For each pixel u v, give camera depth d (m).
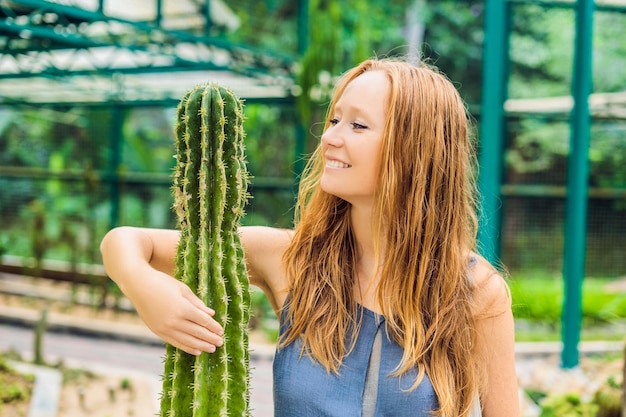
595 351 7.70
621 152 9.99
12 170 11.58
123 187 10.41
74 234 10.37
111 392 5.70
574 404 4.93
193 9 7.82
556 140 12.22
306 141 8.79
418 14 14.20
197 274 1.39
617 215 9.20
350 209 1.69
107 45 7.16
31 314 9.63
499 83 6.02
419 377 1.54
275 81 9.32
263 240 1.73
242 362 1.41
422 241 1.61
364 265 1.68
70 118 12.19
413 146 1.57
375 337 1.59
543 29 13.33
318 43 8.45
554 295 8.93
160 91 10.18
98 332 8.94
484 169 6.02
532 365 6.86
